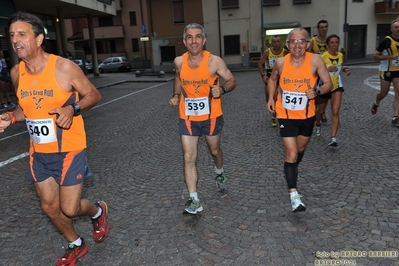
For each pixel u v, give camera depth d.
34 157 2.71
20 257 3.15
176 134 7.37
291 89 3.60
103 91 16.95
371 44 30.19
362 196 3.91
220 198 4.11
